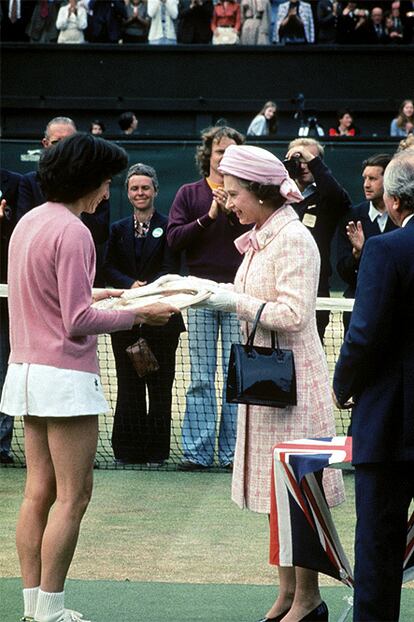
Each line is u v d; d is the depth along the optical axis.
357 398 5.55
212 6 28.45
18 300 5.92
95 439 5.99
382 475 5.46
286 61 28.33
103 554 7.92
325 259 10.49
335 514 9.13
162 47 28.42
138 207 10.68
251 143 24.17
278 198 6.30
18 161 23.67
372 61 28.20
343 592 7.13
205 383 10.49
